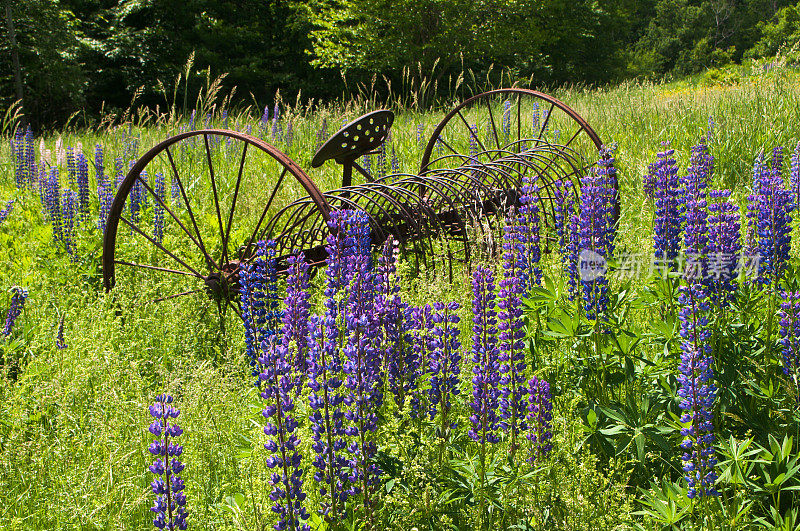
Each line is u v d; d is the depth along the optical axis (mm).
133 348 4730
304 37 34094
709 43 75312
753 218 3844
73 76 28812
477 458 2832
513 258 3598
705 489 2670
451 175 6320
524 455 2867
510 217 4160
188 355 4539
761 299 3742
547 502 2705
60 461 3344
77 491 2947
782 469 2904
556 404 3352
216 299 5172
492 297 2836
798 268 3688
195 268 6152
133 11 33469
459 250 5207
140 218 7676
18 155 9633
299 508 2420
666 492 2791
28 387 4102
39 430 3574
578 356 3594
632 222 6637
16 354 4598
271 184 9281
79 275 6152
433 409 3012
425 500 2561
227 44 34344
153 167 10023
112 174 10242
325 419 2500
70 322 5098
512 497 2639
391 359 3023
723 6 75812
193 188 9023
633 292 4117
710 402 2678
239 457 3260
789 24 66375
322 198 4621
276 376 2371
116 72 31766
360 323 2607
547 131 10820
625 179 8414
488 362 2752
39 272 6164
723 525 2664
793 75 12695
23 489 3246
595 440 3219
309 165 10586
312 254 5074
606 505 2703
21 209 8531
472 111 14836
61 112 30234
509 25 33719
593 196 3600
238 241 6980
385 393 3012
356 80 33531
